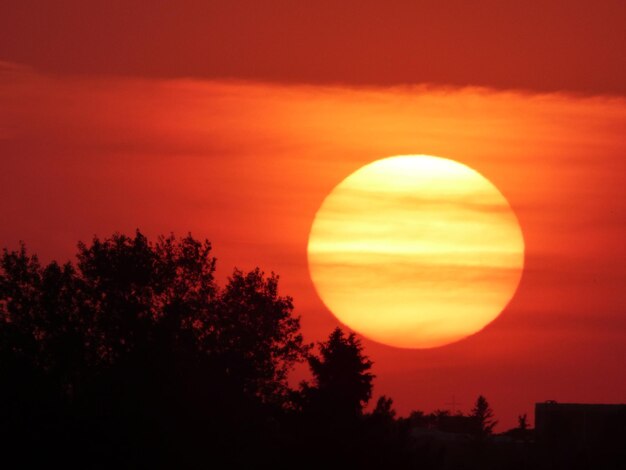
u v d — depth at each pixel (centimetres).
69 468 19788
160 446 19200
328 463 18462
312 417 19200
